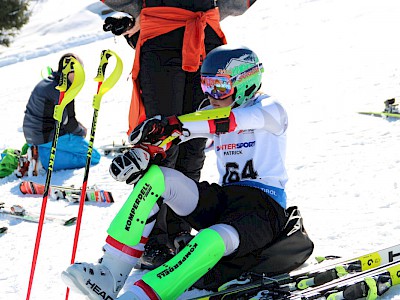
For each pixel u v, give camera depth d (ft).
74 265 24.21
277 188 29.27
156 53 35.58
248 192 28.19
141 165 25.04
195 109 35.63
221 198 28.32
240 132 29.37
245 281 27.22
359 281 25.70
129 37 38.99
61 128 57.82
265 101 28.55
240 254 26.48
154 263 32.24
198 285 28.91
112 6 36.83
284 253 28.40
